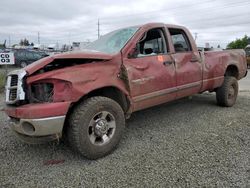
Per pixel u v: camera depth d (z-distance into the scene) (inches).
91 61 138.9
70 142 133.7
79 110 129.2
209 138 161.9
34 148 153.0
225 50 235.8
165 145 152.5
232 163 127.0
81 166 129.4
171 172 119.8
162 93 170.1
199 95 299.7
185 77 186.5
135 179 114.9
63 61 134.1
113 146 142.7
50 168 128.2
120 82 146.9
